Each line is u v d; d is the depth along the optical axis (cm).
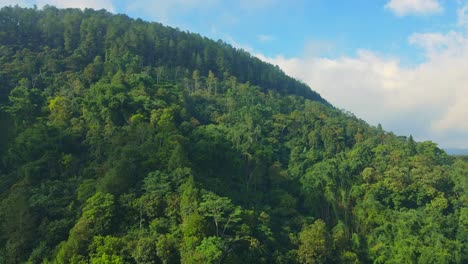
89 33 13025
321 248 6606
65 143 7631
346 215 8625
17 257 5375
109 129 7900
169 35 16238
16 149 7238
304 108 14675
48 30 13250
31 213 5797
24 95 8838
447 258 7112
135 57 12738
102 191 6012
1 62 10738
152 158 6994
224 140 9144
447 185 9350
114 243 5206
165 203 6072
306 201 8731
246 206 7256
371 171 9281
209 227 5703
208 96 12775
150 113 8731
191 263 4944
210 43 17650
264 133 11362
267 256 6094
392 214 8294
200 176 7031
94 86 9600
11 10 14250
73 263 4953
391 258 7456
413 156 10125
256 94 14450
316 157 10319
